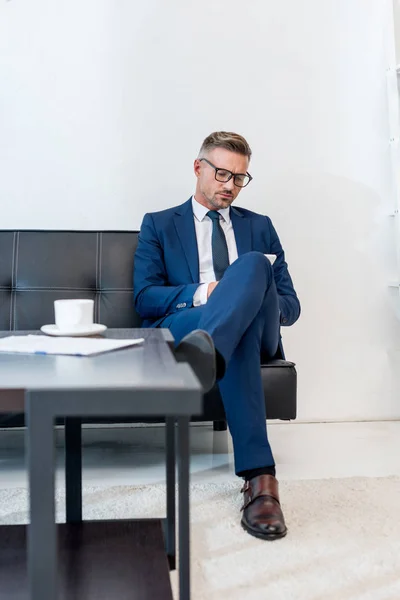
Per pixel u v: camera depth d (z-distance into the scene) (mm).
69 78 2203
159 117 2240
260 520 1185
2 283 1917
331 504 1352
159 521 1125
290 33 2293
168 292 1739
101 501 1397
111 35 2217
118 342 941
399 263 2258
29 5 2182
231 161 1829
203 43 2256
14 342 960
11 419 1612
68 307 1098
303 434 2125
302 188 2305
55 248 1954
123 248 1983
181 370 694
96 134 2219
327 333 2326
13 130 2182
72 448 1119
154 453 1903
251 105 2279
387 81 2291
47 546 570
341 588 979
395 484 1492
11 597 829
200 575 1022
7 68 2178
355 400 2338
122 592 858
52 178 2203
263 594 960
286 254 2307
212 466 1738
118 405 569
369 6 2328
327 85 2311
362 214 2330
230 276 1298
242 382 1290
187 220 1924
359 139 2326
